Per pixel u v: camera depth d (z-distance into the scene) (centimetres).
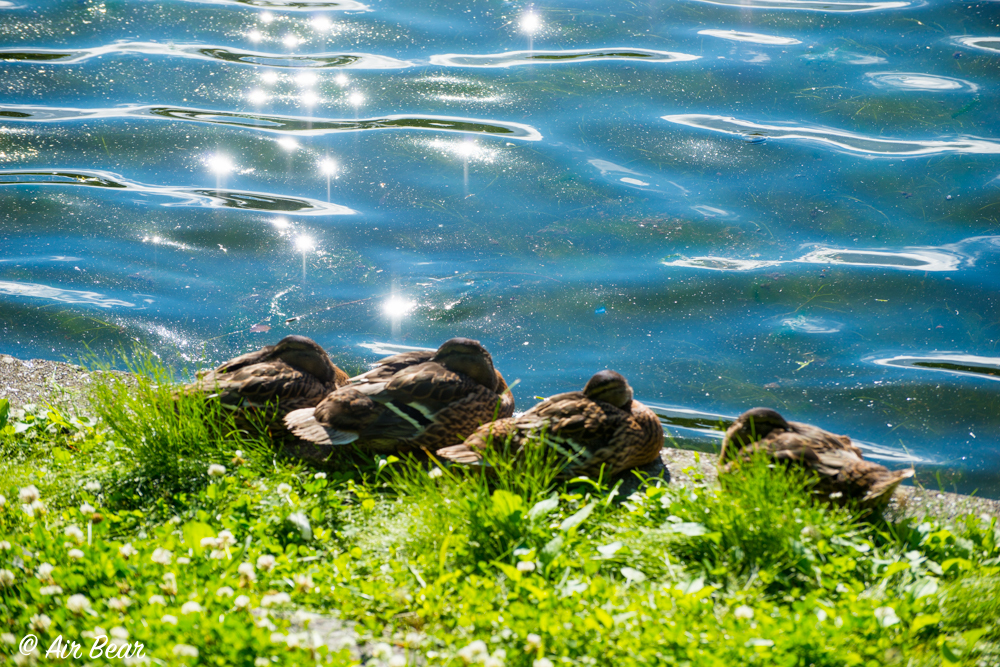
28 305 1081
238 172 1389
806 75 1645
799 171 1380
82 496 657
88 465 700
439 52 1769
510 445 716
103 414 731
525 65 1705
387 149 1456
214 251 1212
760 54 1723
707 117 1528
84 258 1185
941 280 1138
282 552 589
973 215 1268
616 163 1409
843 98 1568
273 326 1070
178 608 497
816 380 987
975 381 979
